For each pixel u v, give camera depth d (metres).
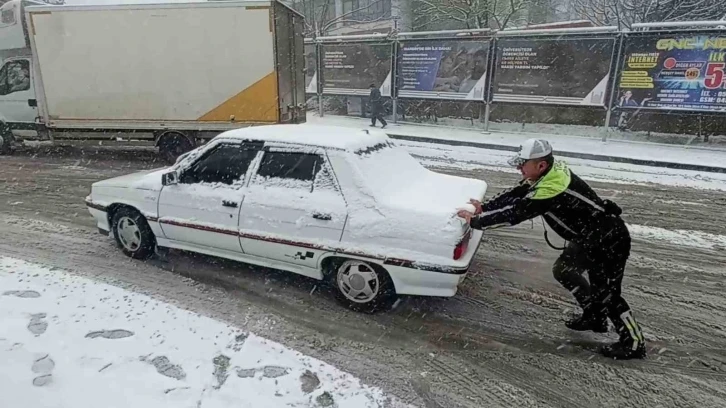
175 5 9.10
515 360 3.57
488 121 15.00
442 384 3.28
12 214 6.72
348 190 4.04
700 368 3.49
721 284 4.89
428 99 14.35
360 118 17.31
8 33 9.91
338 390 3.12
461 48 13.37
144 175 5.21
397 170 4.56
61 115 9.92
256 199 4.34
